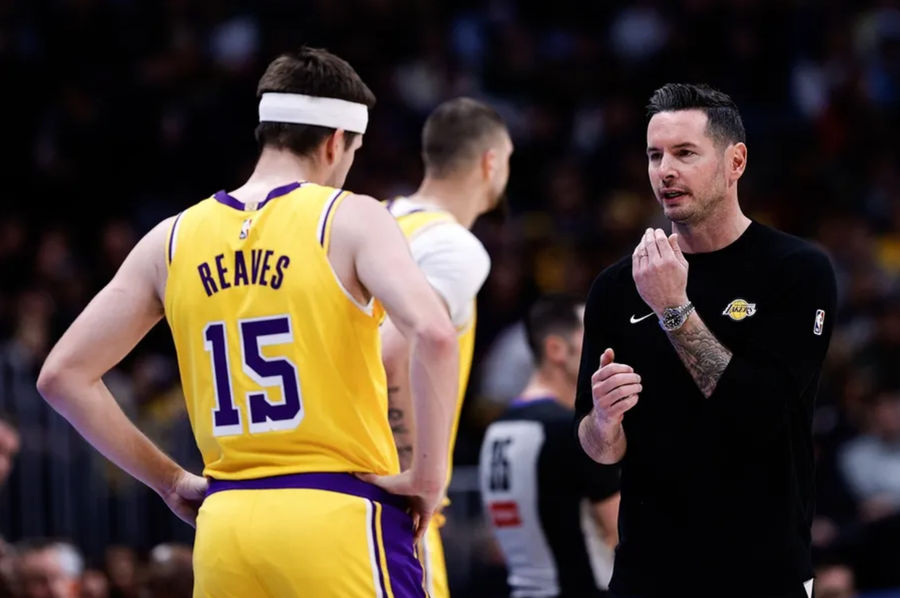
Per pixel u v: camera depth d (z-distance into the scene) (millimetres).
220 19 49031
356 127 14383
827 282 13555
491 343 40375
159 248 14148
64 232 42750
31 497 30203
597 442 13680
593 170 48750
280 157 14164
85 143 44000
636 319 13883
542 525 19875
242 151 44750
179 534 31531
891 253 48188
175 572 20422
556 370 20812
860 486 35812
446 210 18828
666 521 13633
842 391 37219
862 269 44156
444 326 12953
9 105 44562
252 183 14094
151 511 31391
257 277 13477
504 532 20453
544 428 19984
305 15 48844
